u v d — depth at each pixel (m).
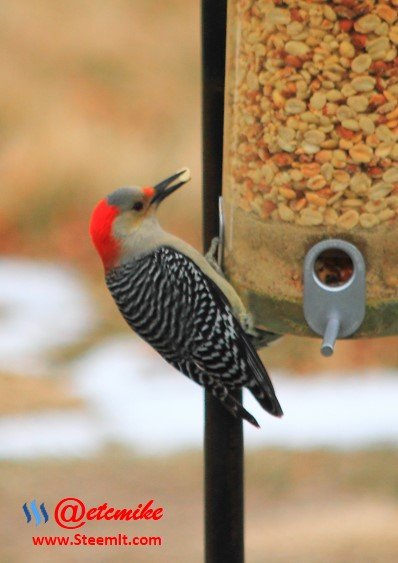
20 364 18.98
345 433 16.59
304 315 7.96
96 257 23.42
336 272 7.98
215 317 8.14
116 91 29.23
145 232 8.42
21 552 13.50
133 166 24.17
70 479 15.15
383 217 7.78
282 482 15.27
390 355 19.09
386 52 7.61
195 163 24.27
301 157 7.83
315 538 13.61
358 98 7.69
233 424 8.12
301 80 7.76
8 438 16.31
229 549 8.15
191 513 14.53
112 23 32.88
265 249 8.05
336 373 18.81
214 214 8.50
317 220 7.85
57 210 23.89
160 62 31.27
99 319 21.02
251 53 7.96
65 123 26.38
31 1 33.16
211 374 8.12
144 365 19.16
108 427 16.83
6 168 24.39
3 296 21.95
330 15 7.61
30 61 30.11
